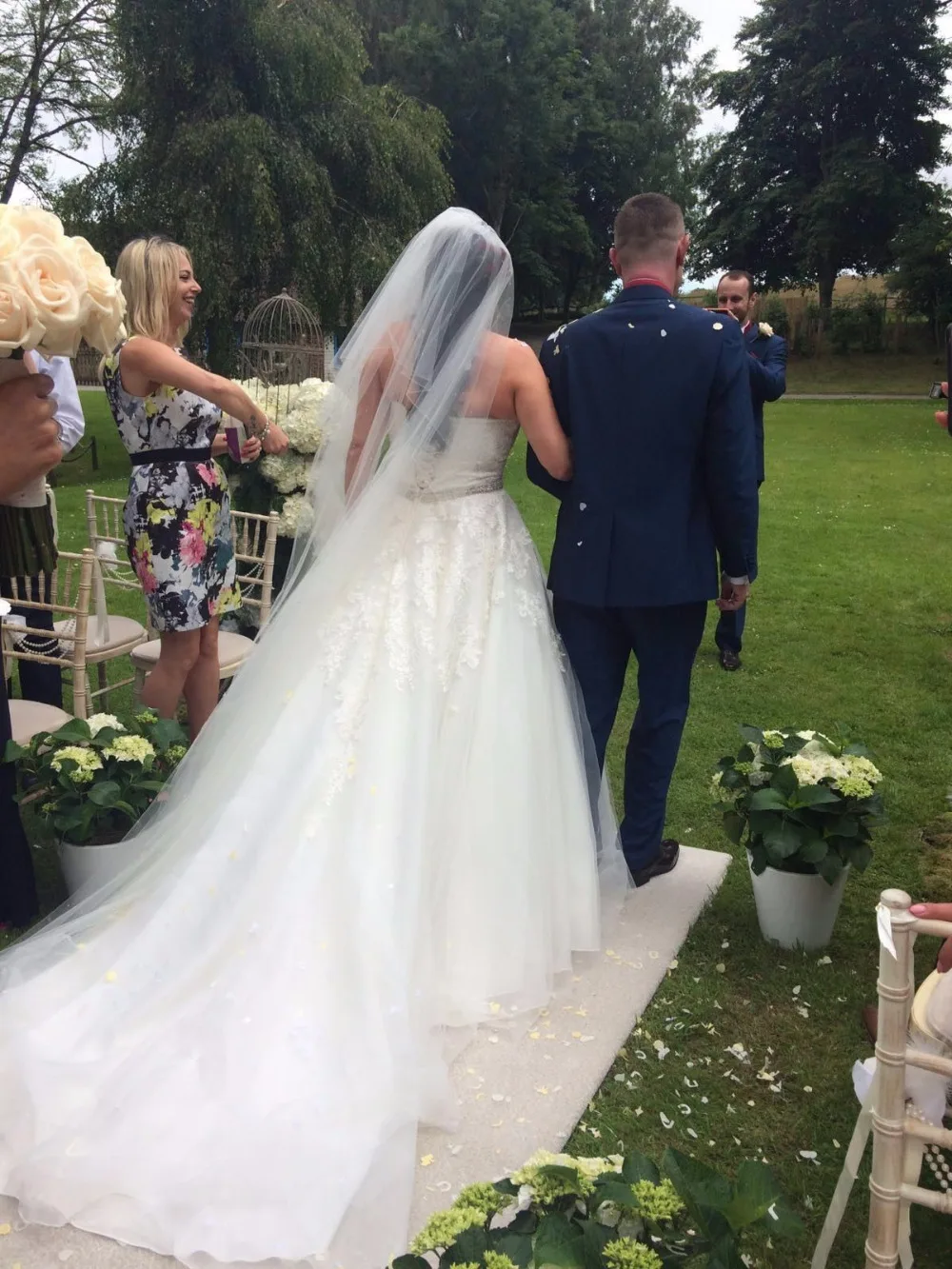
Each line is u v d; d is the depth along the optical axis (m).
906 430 17.28
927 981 1.80
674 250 2.70
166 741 3.06
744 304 5.11
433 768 2.44
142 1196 1.83
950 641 5.93
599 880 2.88
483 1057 2.31
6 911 2.87
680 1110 2.21
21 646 3.78
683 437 2.64
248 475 4.71
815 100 31.11
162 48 13.30
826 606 6.66
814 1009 2.57
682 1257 1.23
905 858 3.40
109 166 14.27
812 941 2.81
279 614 2.67
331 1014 2.08
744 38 32.81
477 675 2.54
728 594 3.01
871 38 29.73
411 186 15.28
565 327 2.79
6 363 2.00
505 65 30.73
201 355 14.07
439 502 2.64
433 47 29.61
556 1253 1.19
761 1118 2.20
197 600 3.49
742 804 2.82
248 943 2.19
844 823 2.66
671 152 39.94
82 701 3.28
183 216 13.31
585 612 2.86
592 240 39.47
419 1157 2.01
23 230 2.17
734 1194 1.28
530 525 9.06
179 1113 1.93
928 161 31.94
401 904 2.24
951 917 1.64
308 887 2.24
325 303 14.22
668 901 3.04
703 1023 2.50
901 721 4.68
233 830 2.36
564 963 2.59
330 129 14.01
